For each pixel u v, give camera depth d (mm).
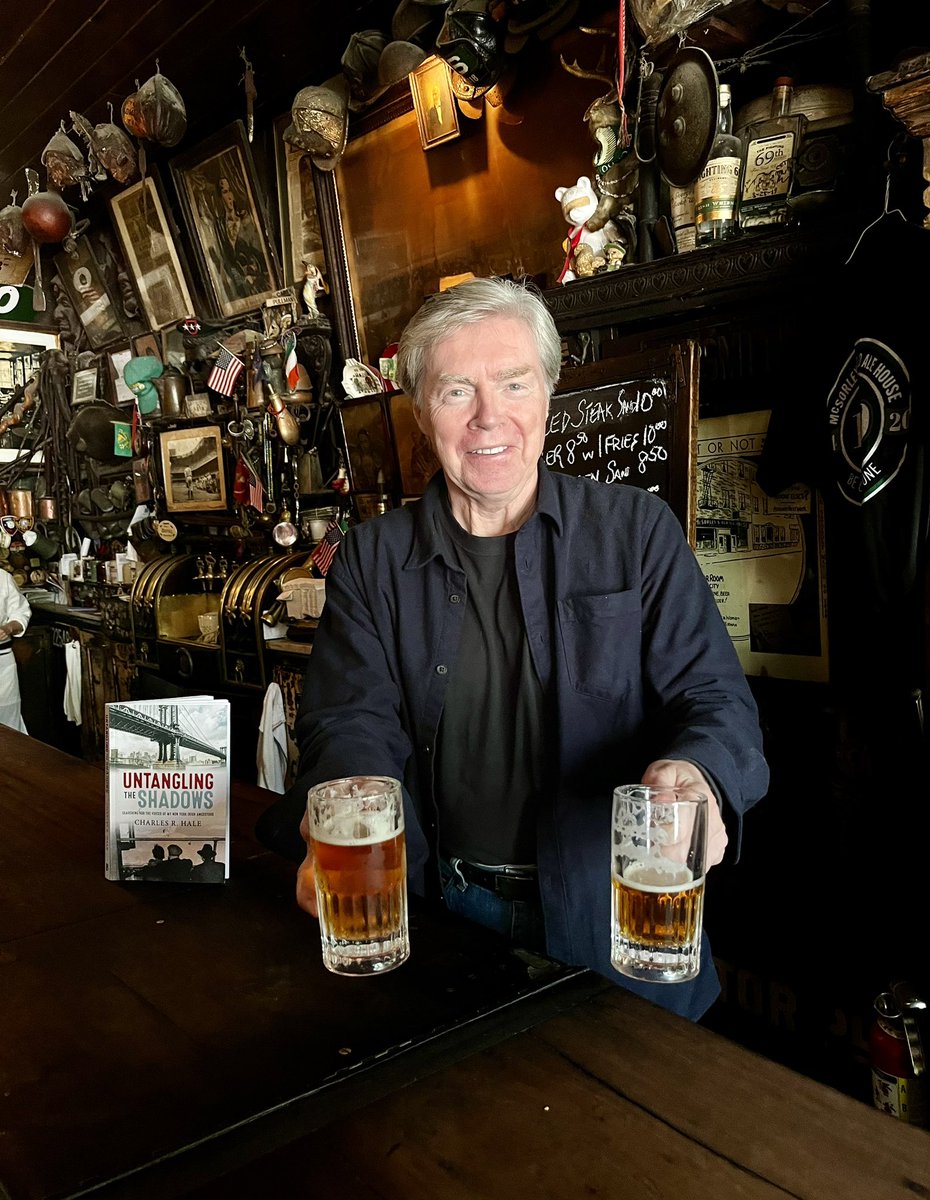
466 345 1334
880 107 1936
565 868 1384
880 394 1839
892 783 2143
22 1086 882
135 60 3775
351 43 3230
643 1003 992
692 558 1444
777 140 2119
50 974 1104
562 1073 862
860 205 2004
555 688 1415
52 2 3316
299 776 1380
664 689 1387
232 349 4375
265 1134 791
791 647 2318
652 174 2365
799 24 2121
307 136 3432
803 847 2334
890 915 2166
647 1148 753
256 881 1376
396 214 3539
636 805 936
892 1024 1943
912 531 1835
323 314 4008
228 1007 1012
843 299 2029
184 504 4793
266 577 3881
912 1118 1928
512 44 2779
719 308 2328
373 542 1552
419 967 1092
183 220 4531
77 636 5566
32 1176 751
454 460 1381
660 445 2164
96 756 5414
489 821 1469
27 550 6230
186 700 1363
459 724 1476
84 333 5820
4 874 1433
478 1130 785
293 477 4023
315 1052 916
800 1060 2363
